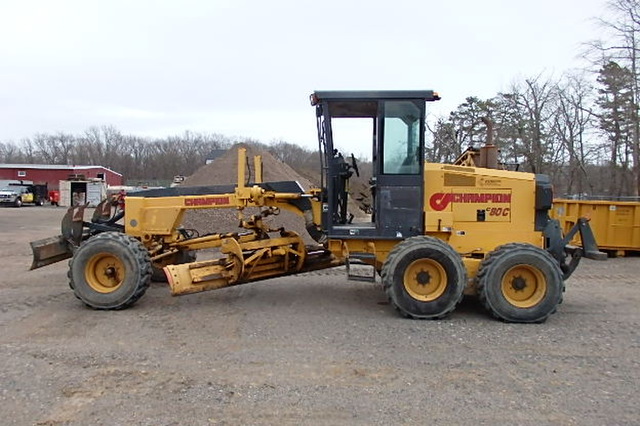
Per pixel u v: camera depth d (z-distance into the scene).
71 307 7.18
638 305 7.47
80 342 5.61
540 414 3.93
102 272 7.12
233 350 5.36
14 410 3.96
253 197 7.48
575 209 12.98
